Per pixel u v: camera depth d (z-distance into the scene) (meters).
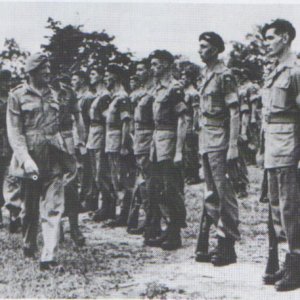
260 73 16.38
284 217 5.37
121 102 9.10
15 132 6.32
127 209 9.12
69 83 8.12
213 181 6.41
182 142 7.12
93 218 9.55
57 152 6.42
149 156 7.79
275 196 5.51
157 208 7.68
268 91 5.48
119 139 9.21
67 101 7.88
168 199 7.23
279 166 5.36
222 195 6.31
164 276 6.00
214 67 6.40
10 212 8.33
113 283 5.70
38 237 7.78
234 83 6.27
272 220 5.60
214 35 6.34
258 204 10.33
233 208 6.37
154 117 7.34
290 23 5.43
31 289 5.41
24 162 6.19
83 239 7.48
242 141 11.45
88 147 9.66
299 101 5.29
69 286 5.55
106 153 9.38
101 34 14.08
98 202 10.93
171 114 7.25
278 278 5.59
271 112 5.43
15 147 6.28
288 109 5.36
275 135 5.41
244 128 11.71
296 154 5.34
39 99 6.43
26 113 6.34
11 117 6.34
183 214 7.32
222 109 6.32
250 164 15.84
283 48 5.44
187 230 8.31
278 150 5.38
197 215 9.40
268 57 5.87
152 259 6.76
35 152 6.32
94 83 9.89
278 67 5.42
